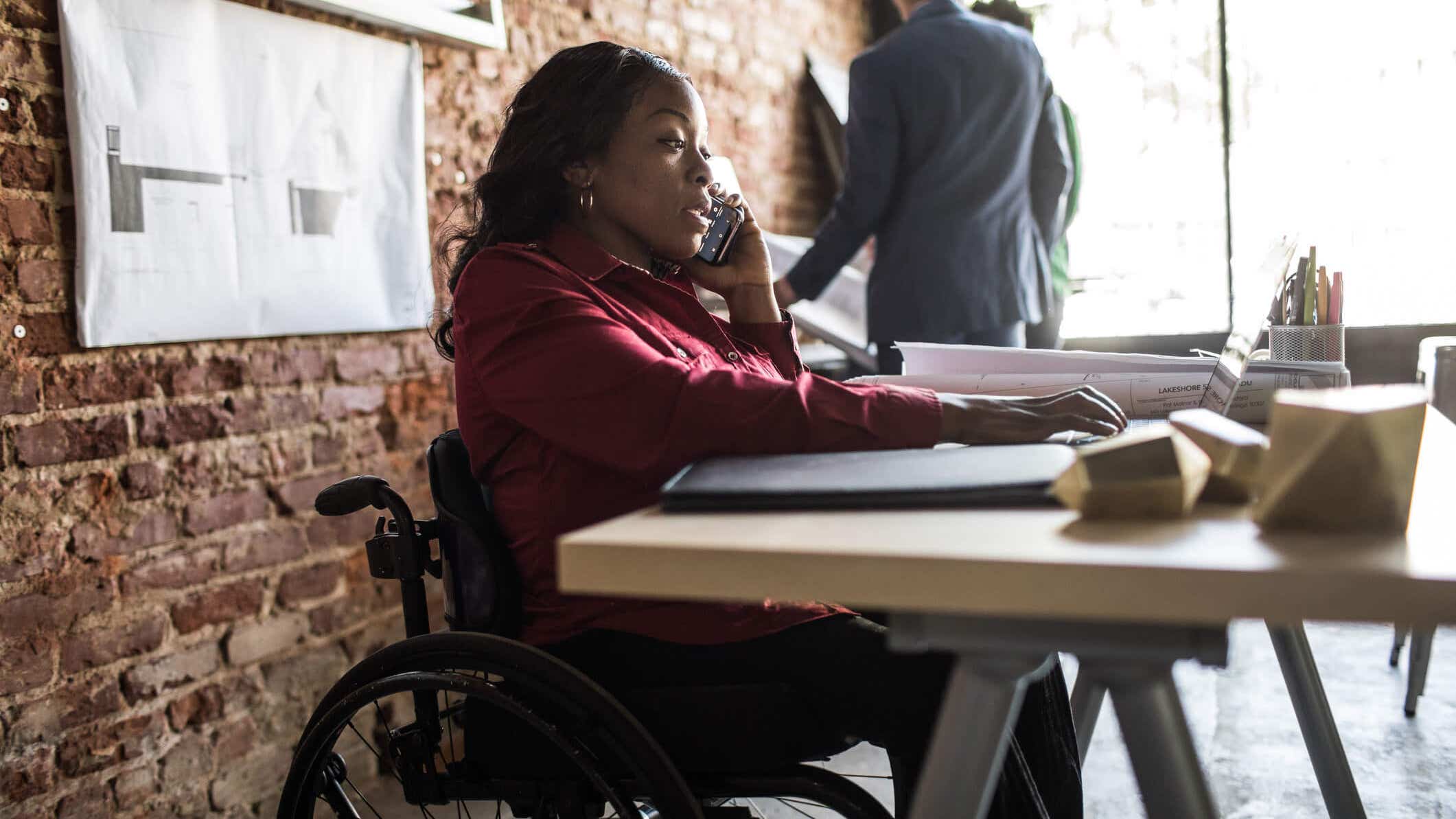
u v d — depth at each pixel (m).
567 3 2.65
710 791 0.97
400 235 2.14
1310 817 1.77
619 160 1.17
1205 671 2.45
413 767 1.03
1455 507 0.57
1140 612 0.45
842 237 2.51
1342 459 0.50
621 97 1.16
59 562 1.58
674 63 3.12
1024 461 0.68
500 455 1.02
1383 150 3.42
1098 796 1.89
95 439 1.63
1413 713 2.16
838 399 0.84
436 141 2.26
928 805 0.60
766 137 3.64
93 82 1.60
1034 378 1.16
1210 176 3.65
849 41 4.20
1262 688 2.33
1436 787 1.86
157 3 1.68
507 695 0.93
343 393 2.06
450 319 1.24
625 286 1.14
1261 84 3.56
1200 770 0.57
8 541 1.52
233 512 1.84
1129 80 3.71
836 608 1.08
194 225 1.75
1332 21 3.45
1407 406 0.51
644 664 0.99
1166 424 0.67
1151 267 3.76
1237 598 0.44
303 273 1.94
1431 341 2.17
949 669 0.96
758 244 1.41
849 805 0.96
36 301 1.55
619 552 0.54
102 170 1.62
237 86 1.81
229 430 1.84
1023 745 1.04
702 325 1.18
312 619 2.00
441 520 1.05
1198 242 3.69
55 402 1.58
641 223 1.19
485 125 2.38
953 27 2.50
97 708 1.63
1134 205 3.76
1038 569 0.47
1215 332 3.70
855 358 2.97
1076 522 0.55
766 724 0.96
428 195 2.23
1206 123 3.64
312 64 1.94
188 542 1.77
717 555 0.52
